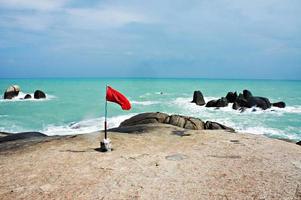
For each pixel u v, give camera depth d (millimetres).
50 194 7961
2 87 105438
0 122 35156
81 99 61156
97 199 7641
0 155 11836
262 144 13977
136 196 7793
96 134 16000
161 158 11258
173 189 8211
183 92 87125
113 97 12195
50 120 36469
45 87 108188
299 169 9867
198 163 10617
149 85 139250
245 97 57938
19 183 8734
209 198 7605
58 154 11742
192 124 22469
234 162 10734
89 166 10227
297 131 30719
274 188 8172
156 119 23094
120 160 10945
